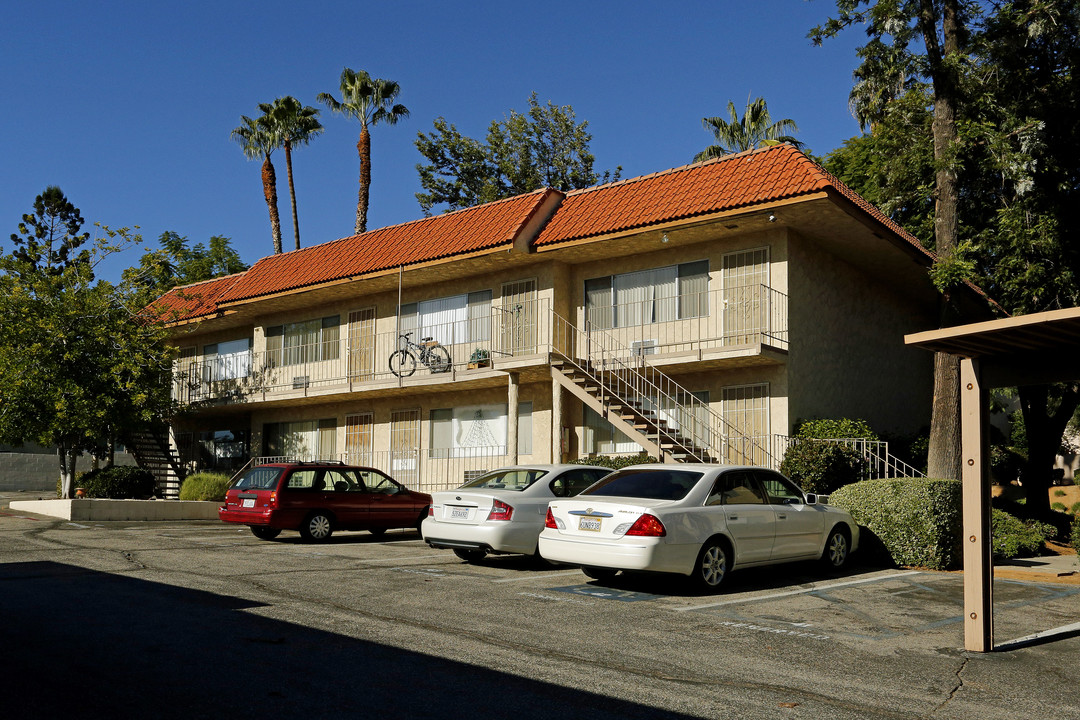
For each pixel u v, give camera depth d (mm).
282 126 45781
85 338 25359
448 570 12680
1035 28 19859
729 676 6953
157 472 31469
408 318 25969
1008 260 23078
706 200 19719
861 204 19625
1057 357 8023
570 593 10750
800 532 12320
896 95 23250
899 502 13734
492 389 24719
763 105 40906
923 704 6359
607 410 19531
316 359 28312
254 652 7309
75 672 6551
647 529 10516
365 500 17688
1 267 25719
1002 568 14125
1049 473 24891
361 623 8625
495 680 6586
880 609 10055
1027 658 7875
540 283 22984
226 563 13234
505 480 14125
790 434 19516
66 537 17125
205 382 31719
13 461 38031
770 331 19781
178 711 5680
